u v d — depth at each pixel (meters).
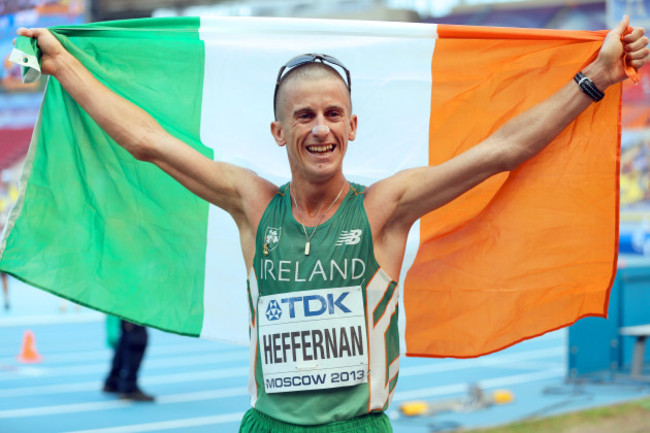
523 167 3.23
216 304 3.45
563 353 12.12
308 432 2.66
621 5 25.00
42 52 3.05
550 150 3.22
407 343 3.38
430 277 3.35
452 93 3.42
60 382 9.84
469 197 3.29
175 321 3.42
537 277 3.27
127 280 3.37
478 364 11.11
